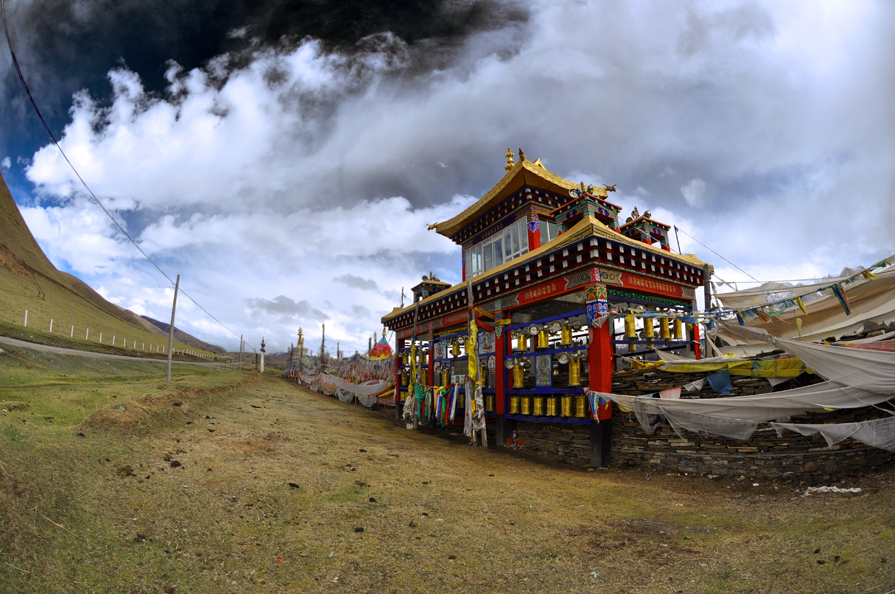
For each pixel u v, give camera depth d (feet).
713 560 17.70
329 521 21.43
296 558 17.57
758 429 30.12
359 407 86.79
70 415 28.40
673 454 33.68
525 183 56.85
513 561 18.43
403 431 57.62
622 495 28.86
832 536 17.70
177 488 21.75
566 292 42.91
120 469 21.99
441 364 62.85
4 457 18.19
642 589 15.84
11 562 12.85
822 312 41.39
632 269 42.47
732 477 30.42
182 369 108.58
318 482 26.89
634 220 47.85
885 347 27.50
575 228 42.88
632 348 45.88
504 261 61.72
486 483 31.24
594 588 16.08
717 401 30.68
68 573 13.46
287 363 180.14
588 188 49.03
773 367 30.60
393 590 15.81
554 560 18.51
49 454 20.57
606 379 38.42
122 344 178.91
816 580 14.58
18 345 66.33
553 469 37.65
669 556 18.53
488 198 61.98
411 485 28.76
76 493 18.13
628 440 36.78
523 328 47.75
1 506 14.80
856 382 26.68
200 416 39.91
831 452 27.86
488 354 53.78
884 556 14.87
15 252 243.60
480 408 48.55
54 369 58.08
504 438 48.88
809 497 24.48
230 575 15.78
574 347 41.34
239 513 20.71
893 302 37.32
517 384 47.57
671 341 45.16
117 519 17.46
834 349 27.14
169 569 15.28
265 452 31.78
